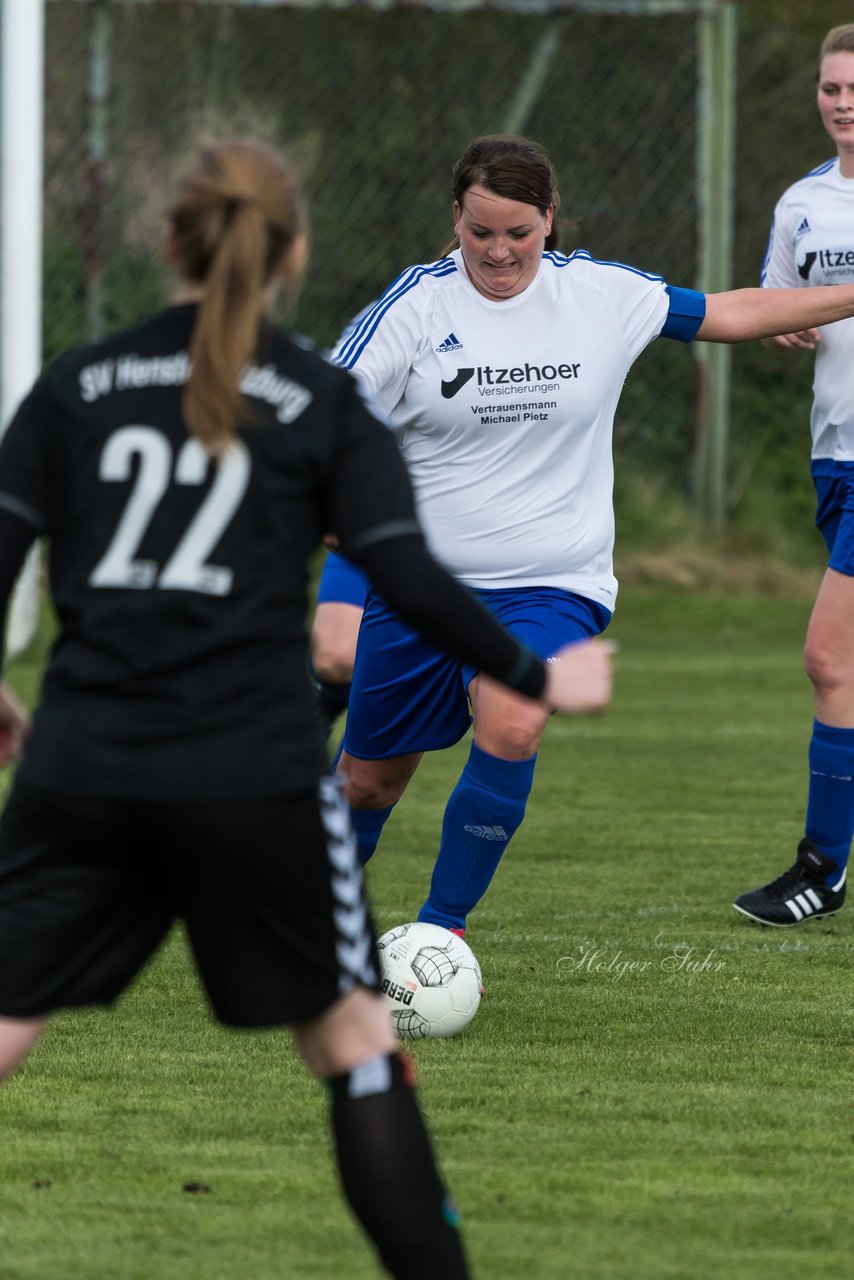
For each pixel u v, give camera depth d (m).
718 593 48.91
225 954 8.73
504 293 16.34
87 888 8.73
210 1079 13.61
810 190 20.97
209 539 8.47
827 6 50.69
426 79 47.88
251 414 8.50
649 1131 12.38
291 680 8.62
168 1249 10.20
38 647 39.66
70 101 45.16
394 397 16.56
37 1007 8.80
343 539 8.58
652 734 33.38
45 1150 11.91
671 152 48.72
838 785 19.56
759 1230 10.53
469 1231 10.48
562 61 48.53
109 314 45.12
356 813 18.02
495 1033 15.07
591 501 16.80
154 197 45.16
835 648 19.64
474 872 16.20
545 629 16.20
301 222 8.91
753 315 16.73
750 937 18.97
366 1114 8.66
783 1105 13.00
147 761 8.41
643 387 49.47
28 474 8.74
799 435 50.91
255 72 46.94
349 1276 9.82
